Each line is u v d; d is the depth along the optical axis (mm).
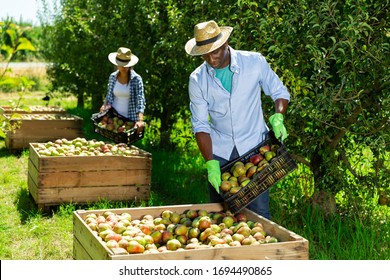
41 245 5281
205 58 4141
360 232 5020
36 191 6379
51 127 10055
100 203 6477
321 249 5090
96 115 7672
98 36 11289
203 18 6004
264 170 4074
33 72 24047
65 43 13992
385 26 4980
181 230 3855
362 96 5180
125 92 7449
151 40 9133
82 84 14086
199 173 8180
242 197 4078
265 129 4504
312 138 5438
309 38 5066
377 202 6016
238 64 4223
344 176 5676
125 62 7324
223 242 3582
